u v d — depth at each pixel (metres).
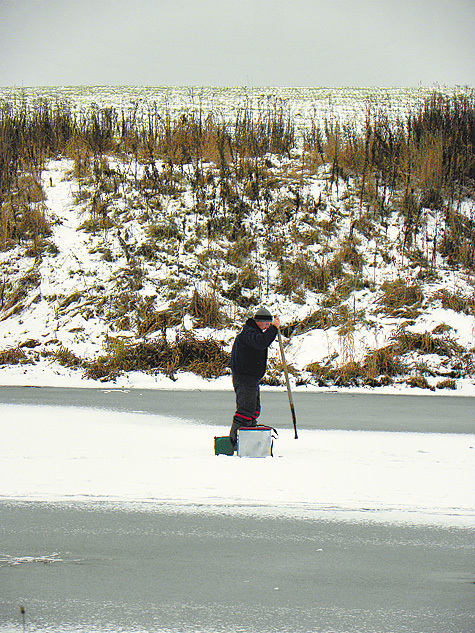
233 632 5.89
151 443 13.38
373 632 5.91
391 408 18.59
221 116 45.81
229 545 8.05
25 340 25.72
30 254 29.78
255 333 12.71
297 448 13.04
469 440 14.03
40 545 8.01
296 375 23.48
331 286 28.64
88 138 38.09
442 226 31.66
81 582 6.96
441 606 6.45
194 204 32.31
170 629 5.94
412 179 34.69
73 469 11.20
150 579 7.05
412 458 12.16
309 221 31.58
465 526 8.74
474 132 37.47
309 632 5.90
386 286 28.06
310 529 8.61
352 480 10.65
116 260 29.47
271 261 29.72
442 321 25.83
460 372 23.28
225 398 20.16
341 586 6.91
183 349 24.56
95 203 32.22
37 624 6.02
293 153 37.78
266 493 9.99
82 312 27.09
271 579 7.07
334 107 51.81
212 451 12.67
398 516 9.09
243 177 34.38
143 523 8.79
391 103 53.25
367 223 31.48
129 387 22.34
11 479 10.60
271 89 66.06
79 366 24.22
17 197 32.84
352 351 24.19
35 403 18.58
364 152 36.28
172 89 65.06
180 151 36.47
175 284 28.27
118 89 64.75
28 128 39.41
